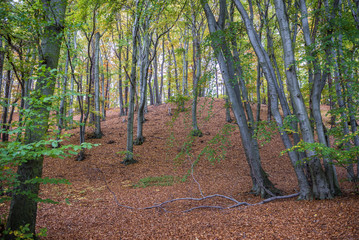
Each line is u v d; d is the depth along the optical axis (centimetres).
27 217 396
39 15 447
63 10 482
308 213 478
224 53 762
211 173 1130
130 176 1116
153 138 1672
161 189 911
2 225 401
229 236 427
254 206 607
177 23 1708
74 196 814
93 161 1302
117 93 2983
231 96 753
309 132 580
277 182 952
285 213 504
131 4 1259
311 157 563
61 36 453
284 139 643
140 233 494
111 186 970
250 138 781
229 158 1335
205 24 1806
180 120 2053
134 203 747
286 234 402
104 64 2344
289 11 818
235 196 795
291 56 595
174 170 1188
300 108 586
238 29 770
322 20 702
